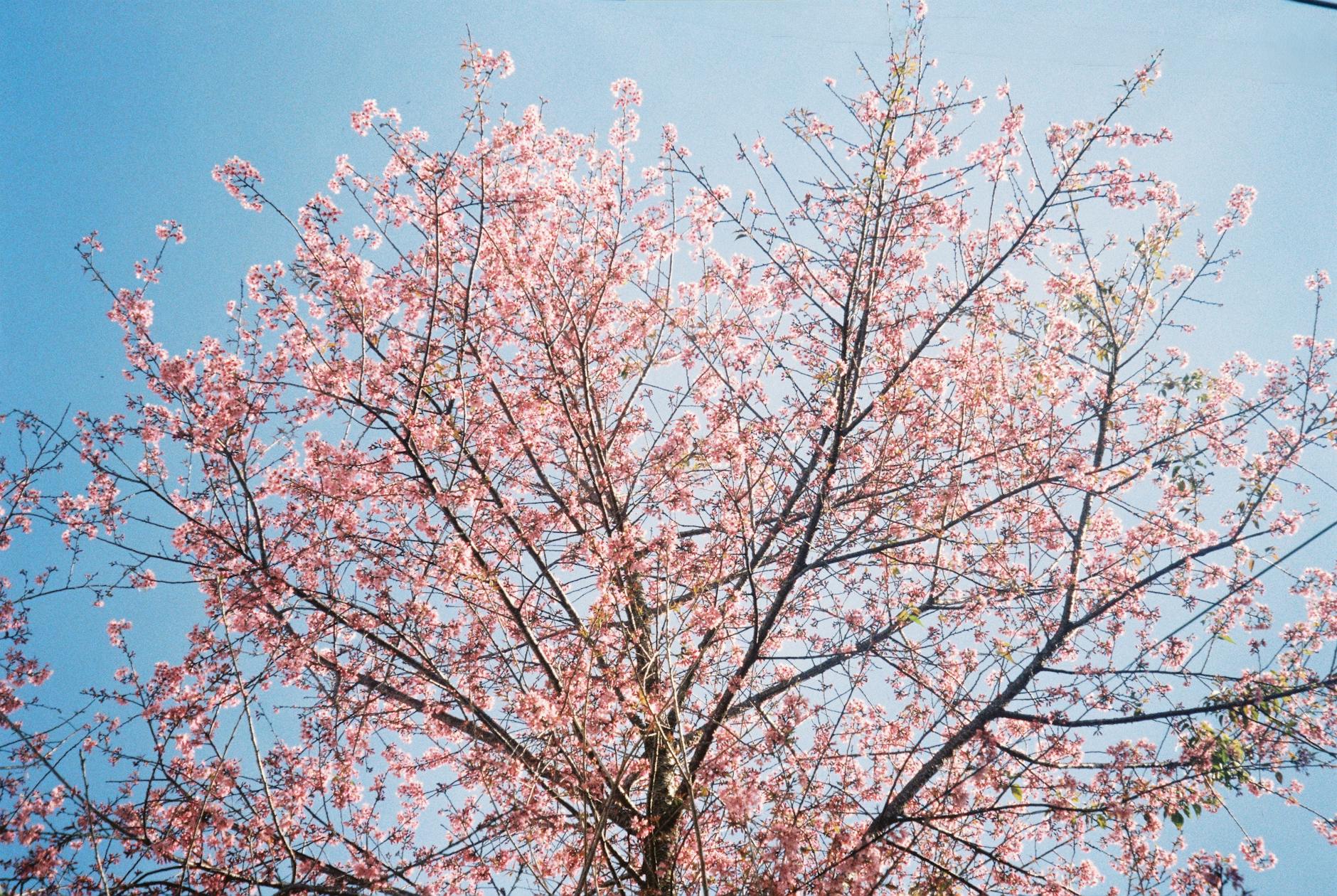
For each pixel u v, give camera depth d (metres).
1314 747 6.74
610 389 9.51
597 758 6.65
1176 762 6.91
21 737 5.45
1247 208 8.86
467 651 7.31
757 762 6.99
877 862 6.33
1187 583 8.14
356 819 7.22
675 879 6.70
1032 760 6.90
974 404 8.11
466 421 7.36
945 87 8.04
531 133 8.26
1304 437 8.50
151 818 6.43
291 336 7.48
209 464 7.12
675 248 9.09
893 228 7.95
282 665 7.41
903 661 7.60
